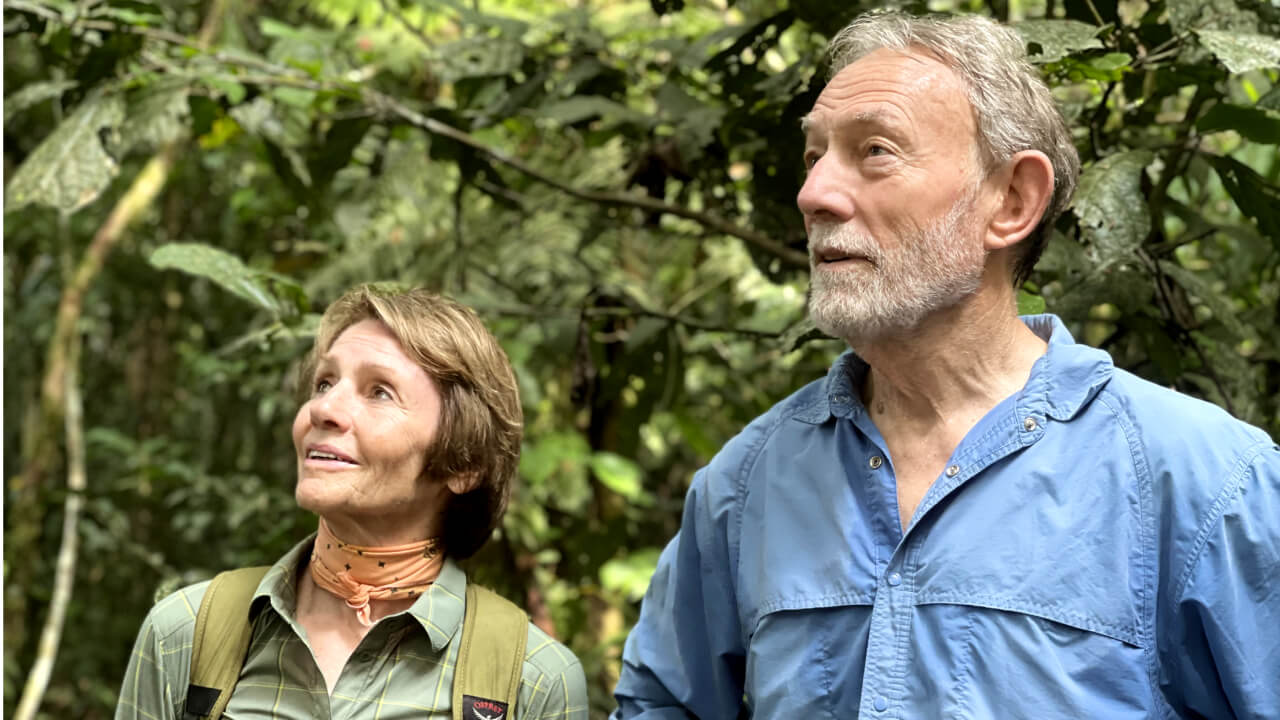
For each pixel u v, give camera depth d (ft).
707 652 4.32
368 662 4.18
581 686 4.42
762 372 9.11
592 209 9.45
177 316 14.99
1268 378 6.05
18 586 10.68
